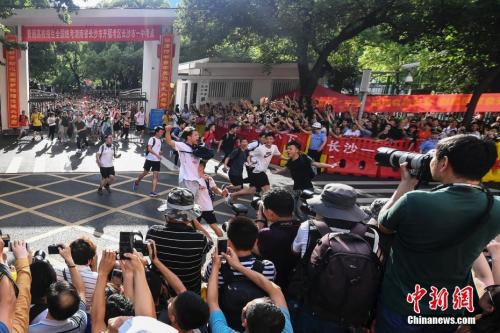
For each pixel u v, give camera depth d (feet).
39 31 58.80
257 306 6.64
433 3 45.14
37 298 9.28
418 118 60.29
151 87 65.00
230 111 63.82
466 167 6.63
